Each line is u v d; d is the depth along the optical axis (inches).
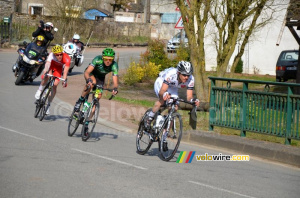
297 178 362.3
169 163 384.2
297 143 472.1
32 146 409.4
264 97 470.9
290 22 794.2
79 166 348.2
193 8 675.4
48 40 864.3
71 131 469.4
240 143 457.1
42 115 541.6
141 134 415.2
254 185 328.5
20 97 717.3
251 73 1364.4
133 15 3120.1
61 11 1956.2
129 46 2301.9
